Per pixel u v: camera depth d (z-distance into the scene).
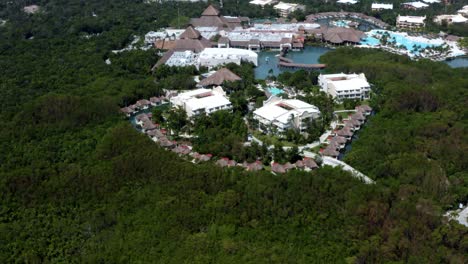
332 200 178.25
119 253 158.00
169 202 177.88
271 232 165.50
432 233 157.75
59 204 182.38
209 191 186.88
